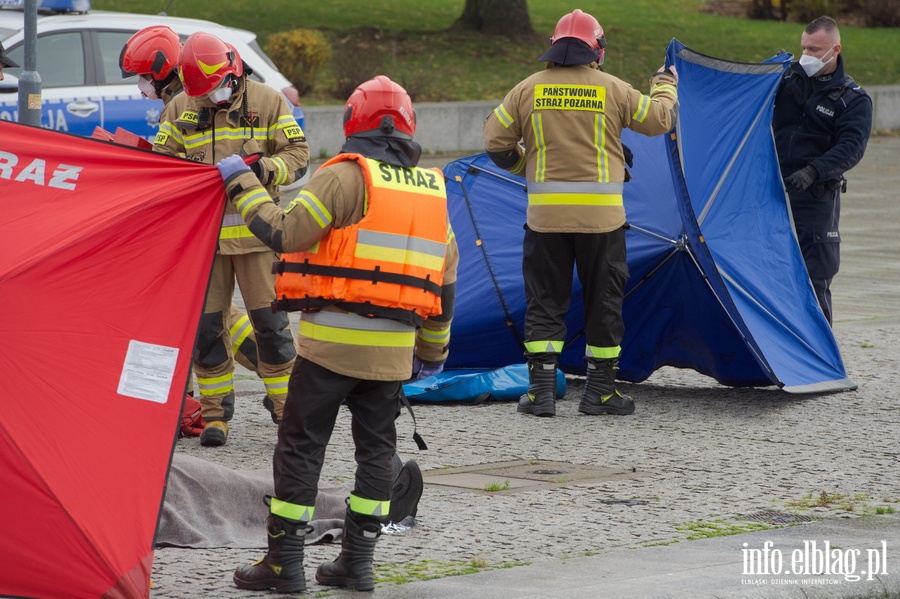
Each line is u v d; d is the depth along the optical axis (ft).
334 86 298.35
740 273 89.97
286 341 73.51
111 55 142.41
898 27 433.07
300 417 46.80
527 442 75.92
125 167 46.01
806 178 92.58
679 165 83.15
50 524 41.14
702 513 59.67
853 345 111.45
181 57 69.82
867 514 59.98
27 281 42.91
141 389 43.62
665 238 89.30
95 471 42.09
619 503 61.36
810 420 82.94
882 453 73.72
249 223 45.80
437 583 47.57
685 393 93.25
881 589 48.47
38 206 44.73
